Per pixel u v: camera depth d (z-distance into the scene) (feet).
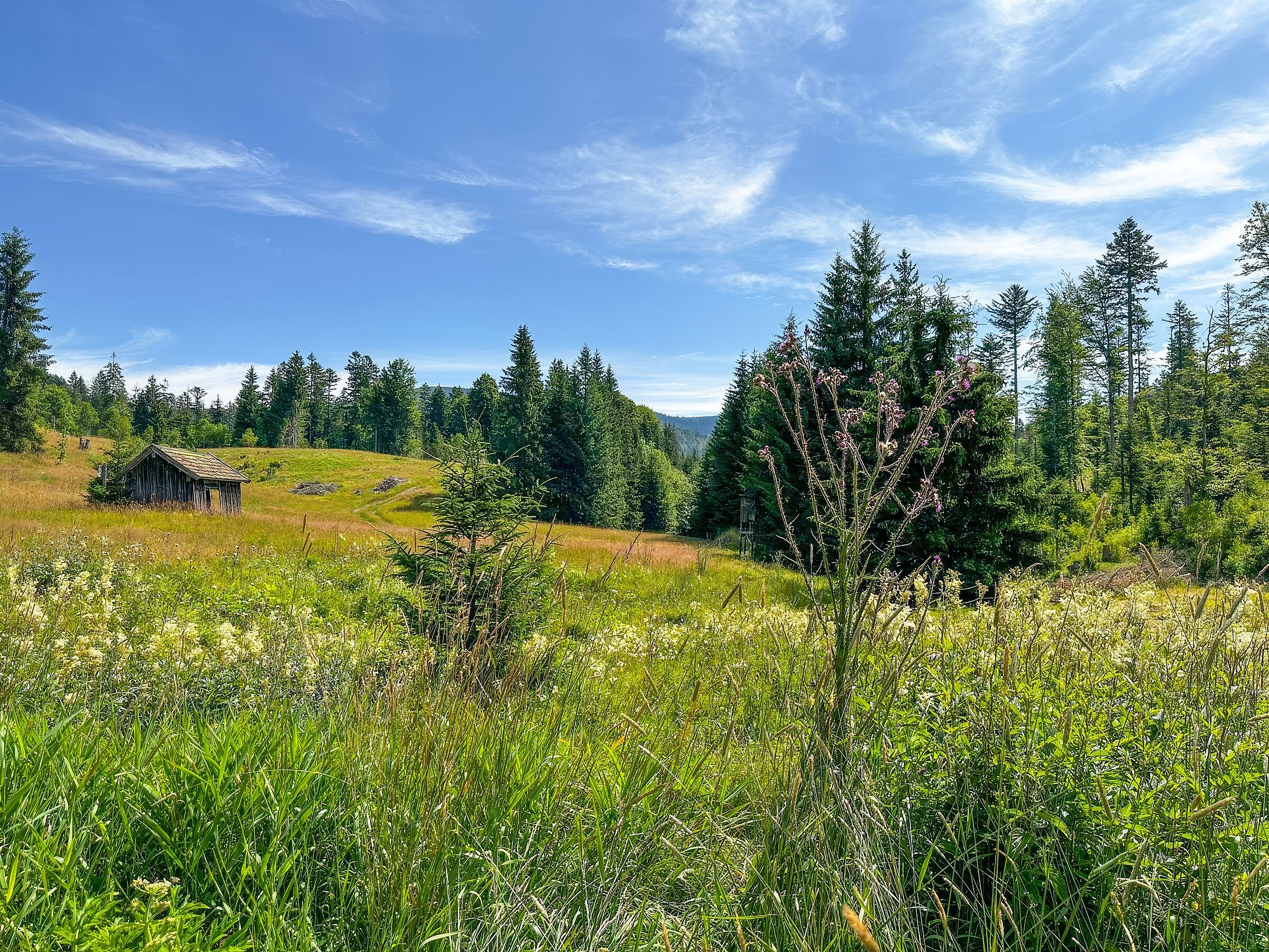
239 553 42.04
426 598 16.24
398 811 7.06
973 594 50.47
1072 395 155.02
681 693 10.80
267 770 8.00
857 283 82.23
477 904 6.88
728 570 50.19
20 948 5.13
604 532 108.78
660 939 6.47
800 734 8.15
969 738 8.26
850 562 7.68
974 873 7.35
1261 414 114.93
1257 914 6.14
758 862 7.20
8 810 6.54
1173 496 103.91
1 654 11.21
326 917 6.76
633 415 297.94
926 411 7.63
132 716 11.07
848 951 6.09
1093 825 7.18
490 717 9.27
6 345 169.68
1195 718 8.30
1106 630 11.92
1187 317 210.38
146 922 5.32
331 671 12.85
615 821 7.90
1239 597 9.64
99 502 92.02
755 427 85.61
